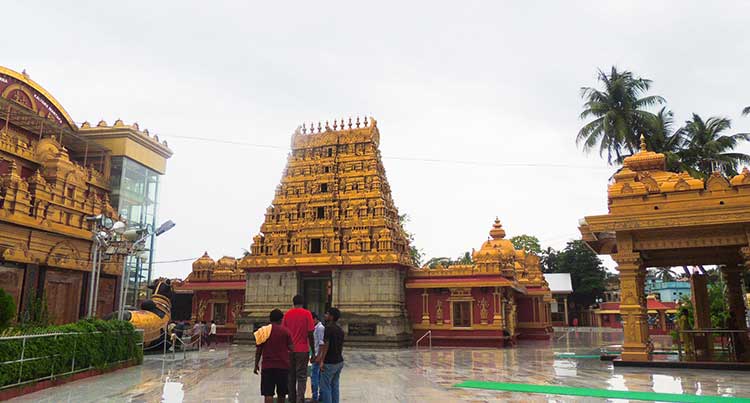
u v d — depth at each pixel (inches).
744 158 1364.4
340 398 470.3
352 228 1400.1
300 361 408.2
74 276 1089.4
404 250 1475.1
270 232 1467.8
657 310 2314.2
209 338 1497.3
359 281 1333.7
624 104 1409.9
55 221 1028.5
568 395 480.1
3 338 452.4
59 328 571.5
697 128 1450.5
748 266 692.7
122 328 716.0
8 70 1125.1
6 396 452.4
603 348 1192.8
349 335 1296.8
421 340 1362.0
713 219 689.6
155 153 1478.8
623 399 457.1
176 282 1721.2
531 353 1045.2
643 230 744.3
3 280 911.0
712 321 1154.0
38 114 1184.2
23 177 1057.5
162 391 511.5
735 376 609.9
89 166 1328.7
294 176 1525.6
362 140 1503.4
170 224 983.0
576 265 3184.1
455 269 1380.4
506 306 1408.7
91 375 616.4
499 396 478.3
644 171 789.9
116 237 874.8
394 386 551.2
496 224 1809.8
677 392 492.1
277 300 1390.3
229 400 460.4
